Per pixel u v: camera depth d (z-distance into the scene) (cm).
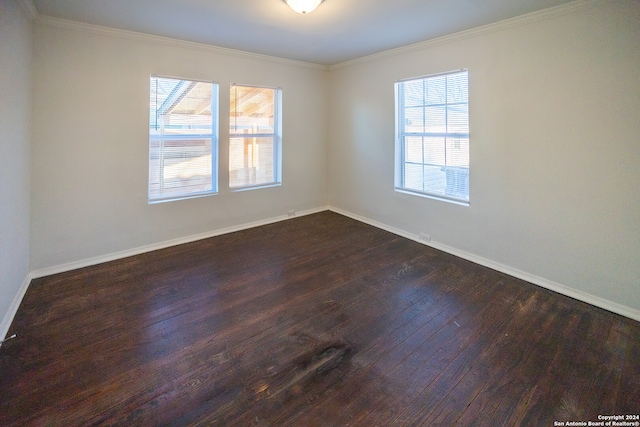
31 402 165
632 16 235
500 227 331
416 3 270
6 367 190
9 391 172
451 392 175
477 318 248
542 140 291
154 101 372
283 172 506
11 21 239
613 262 258
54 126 308
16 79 251
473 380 184
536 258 305
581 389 177
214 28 331
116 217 355
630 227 248
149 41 356
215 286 296
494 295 284
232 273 324
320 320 244
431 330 232
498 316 251
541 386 180
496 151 326
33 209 303
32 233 304
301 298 276
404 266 344
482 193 343
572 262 281
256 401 168
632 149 242
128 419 156
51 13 287
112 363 195
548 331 231
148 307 259
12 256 248
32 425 152
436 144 392
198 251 382
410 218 431
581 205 272
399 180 446
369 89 468
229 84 427
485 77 327
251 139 467
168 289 289
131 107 352
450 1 266
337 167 544
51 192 312
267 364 196
